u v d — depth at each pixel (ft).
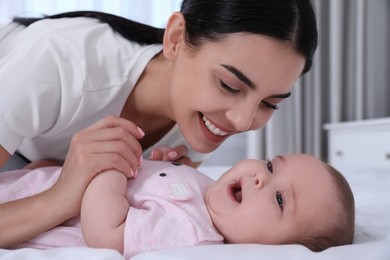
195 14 2.95
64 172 2.54
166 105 3.51
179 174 2.86
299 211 2.50
